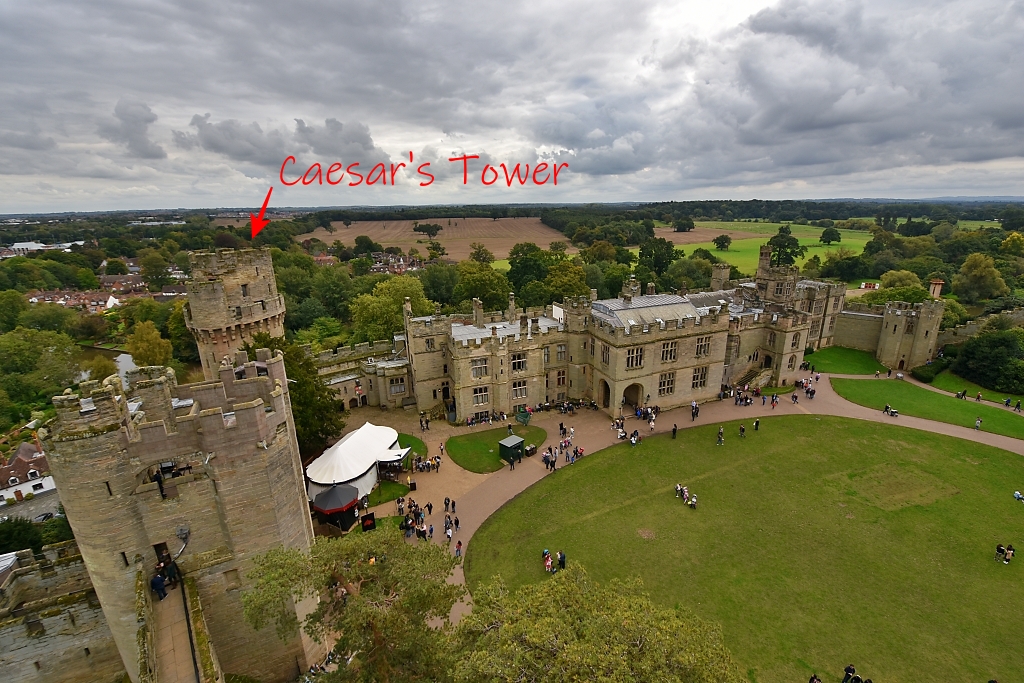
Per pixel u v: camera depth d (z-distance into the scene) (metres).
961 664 33.25
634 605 22.31
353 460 50.84
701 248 190.12
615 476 56.12
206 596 28.22
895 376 86.88
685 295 95.06
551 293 112.56
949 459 58.88
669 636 19.94
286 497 29.73
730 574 41.34
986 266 123.56
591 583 26.11
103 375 93.88
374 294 107.12
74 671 29.56
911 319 87.81
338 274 135.00
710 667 19.56
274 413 28.66
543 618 21.30
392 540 23.95
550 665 19.17
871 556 43.09
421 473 57.75
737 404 75.62
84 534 25.48
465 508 51.09
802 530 46.53
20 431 82.06
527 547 45.22
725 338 75.31
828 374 87.38
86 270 192.12
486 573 42.31
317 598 32.38
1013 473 55.84
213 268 49.53
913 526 46.91
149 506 26.58
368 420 71.38
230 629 29.31
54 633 28.53
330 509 46.16
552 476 56.47
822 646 34.59
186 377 99.88
